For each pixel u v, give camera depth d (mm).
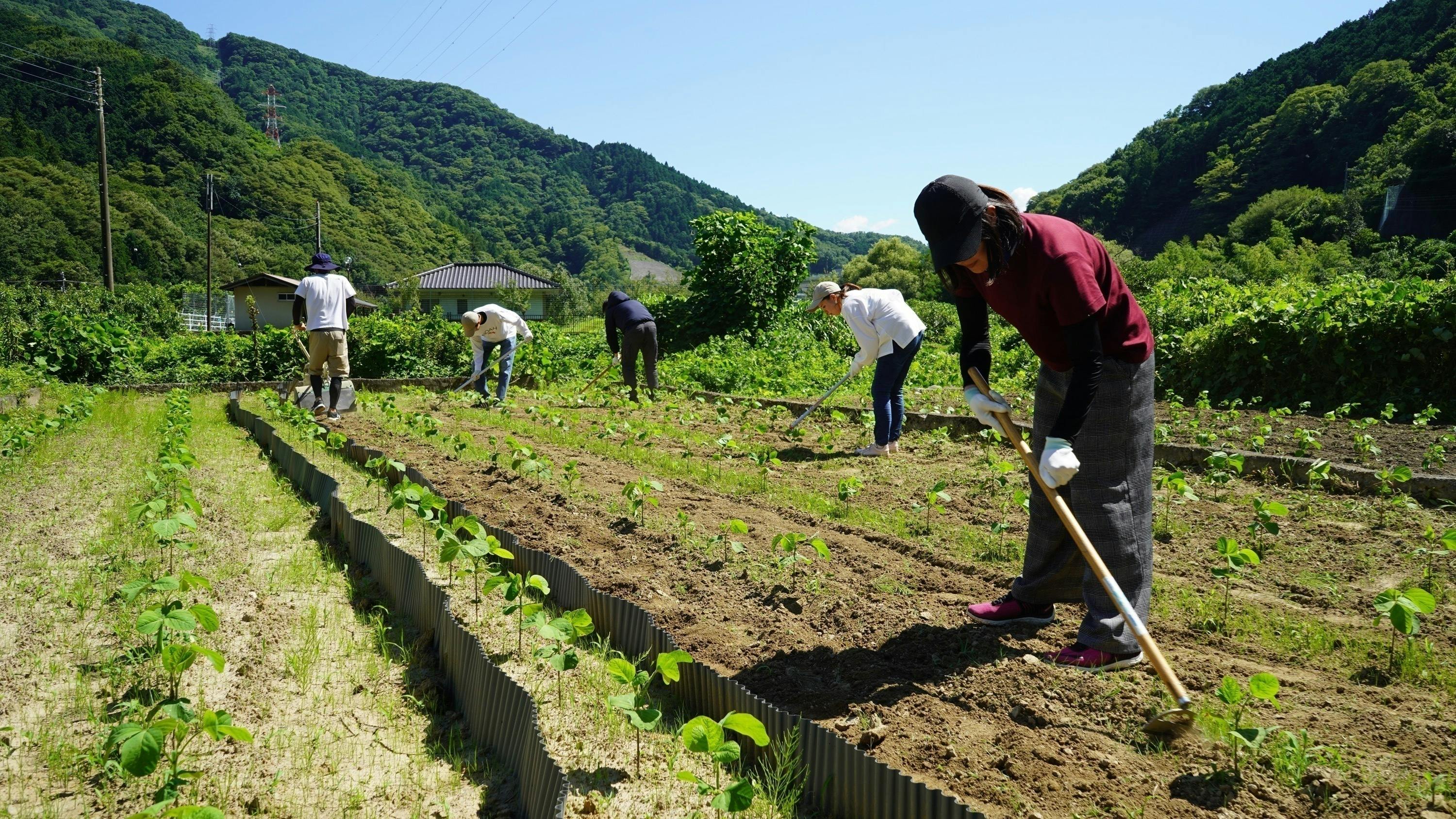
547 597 4238
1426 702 2912
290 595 4328
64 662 3441
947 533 5086
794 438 8539
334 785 2703
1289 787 2449
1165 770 2580
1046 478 3039
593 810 2527
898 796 2363
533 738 2609
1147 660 3217
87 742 2852
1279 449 6977
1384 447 7031
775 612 3975
